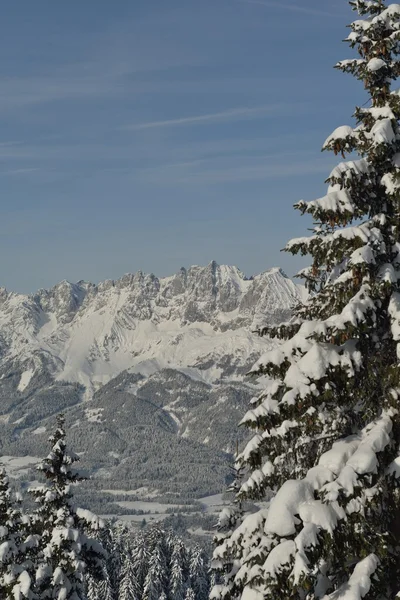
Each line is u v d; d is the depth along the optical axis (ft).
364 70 51.42
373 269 49.37
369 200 52.70
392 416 47.65
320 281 57.47
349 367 47.24
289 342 50.57
